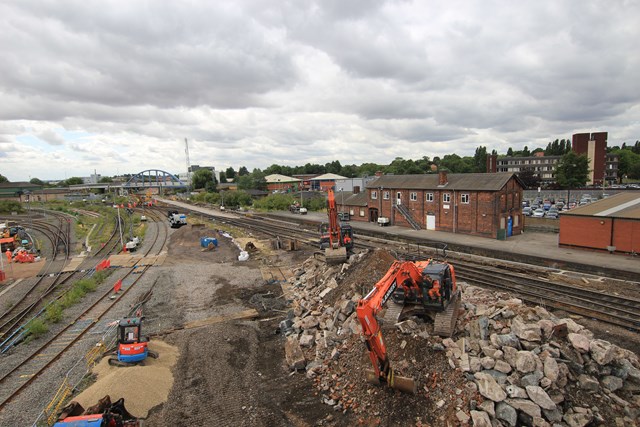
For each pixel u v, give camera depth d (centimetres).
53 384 1500
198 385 1470
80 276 3238
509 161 12975
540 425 1095
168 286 2827
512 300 1569
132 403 1314
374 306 1126
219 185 15162
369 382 1338
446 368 1301
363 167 19600
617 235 3127
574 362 1241
